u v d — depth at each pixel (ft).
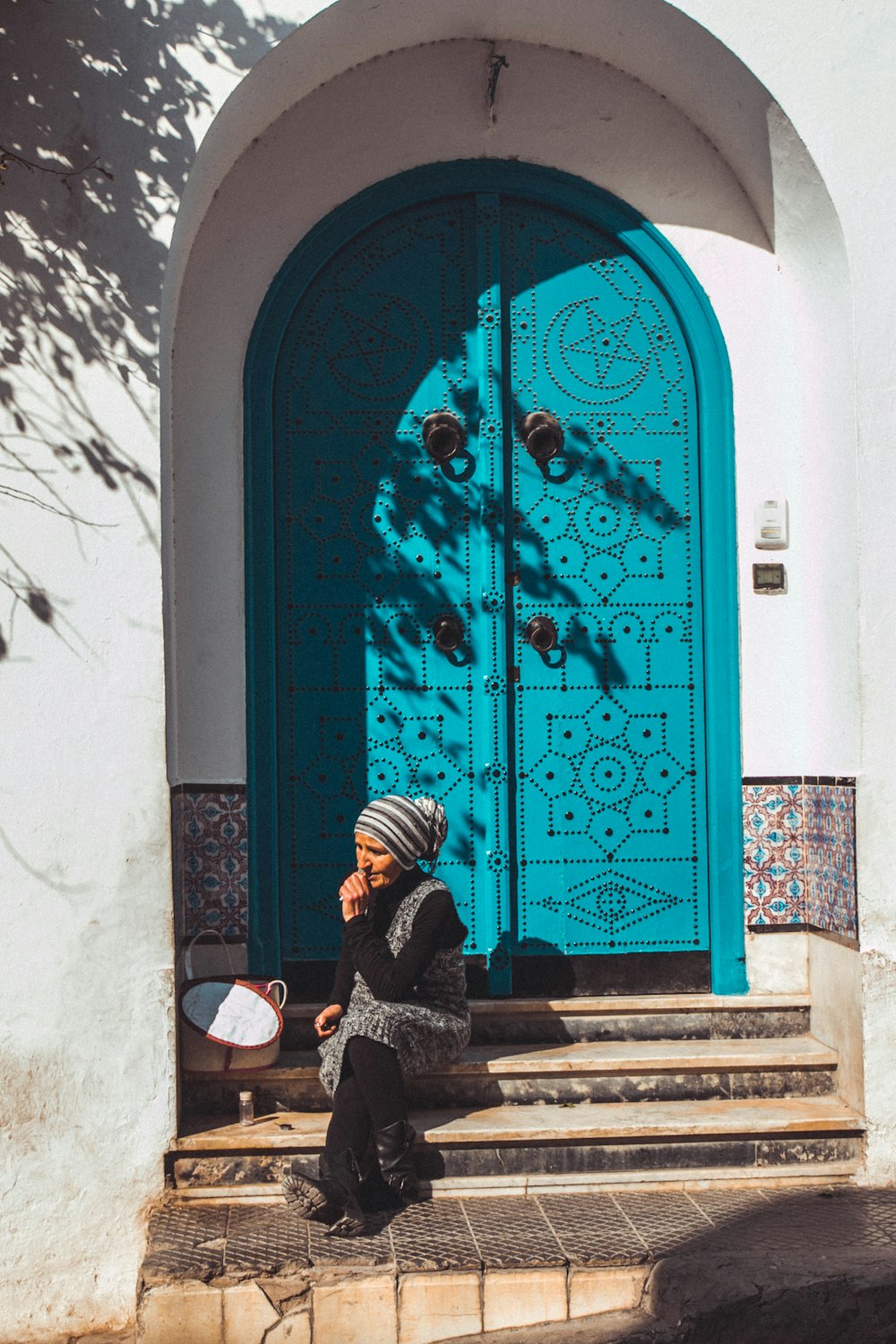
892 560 13.44
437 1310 11.11
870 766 13.37
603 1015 14.55
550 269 15.20
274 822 14.56
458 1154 12.84
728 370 15.05
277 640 14.83
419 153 14.84
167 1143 12.42
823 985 14.33
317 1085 13.52
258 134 14.56
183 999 13.17
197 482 14.44
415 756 14.96
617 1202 12.58
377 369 15.05
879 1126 13.10
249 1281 11.05
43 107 12.46
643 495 15.20
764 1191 12.95
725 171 15.01
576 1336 10.94
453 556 15.06
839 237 13.60
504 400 15.12
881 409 13.46
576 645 15.12
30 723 12.34
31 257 12.42
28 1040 12.24
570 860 15.07
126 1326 12.21
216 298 14.55
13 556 12.37
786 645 14.98
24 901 12.28
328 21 13.12
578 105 14.93
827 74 13.42
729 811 14.92
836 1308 10.88
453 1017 12.71
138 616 12.48
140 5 12.59
